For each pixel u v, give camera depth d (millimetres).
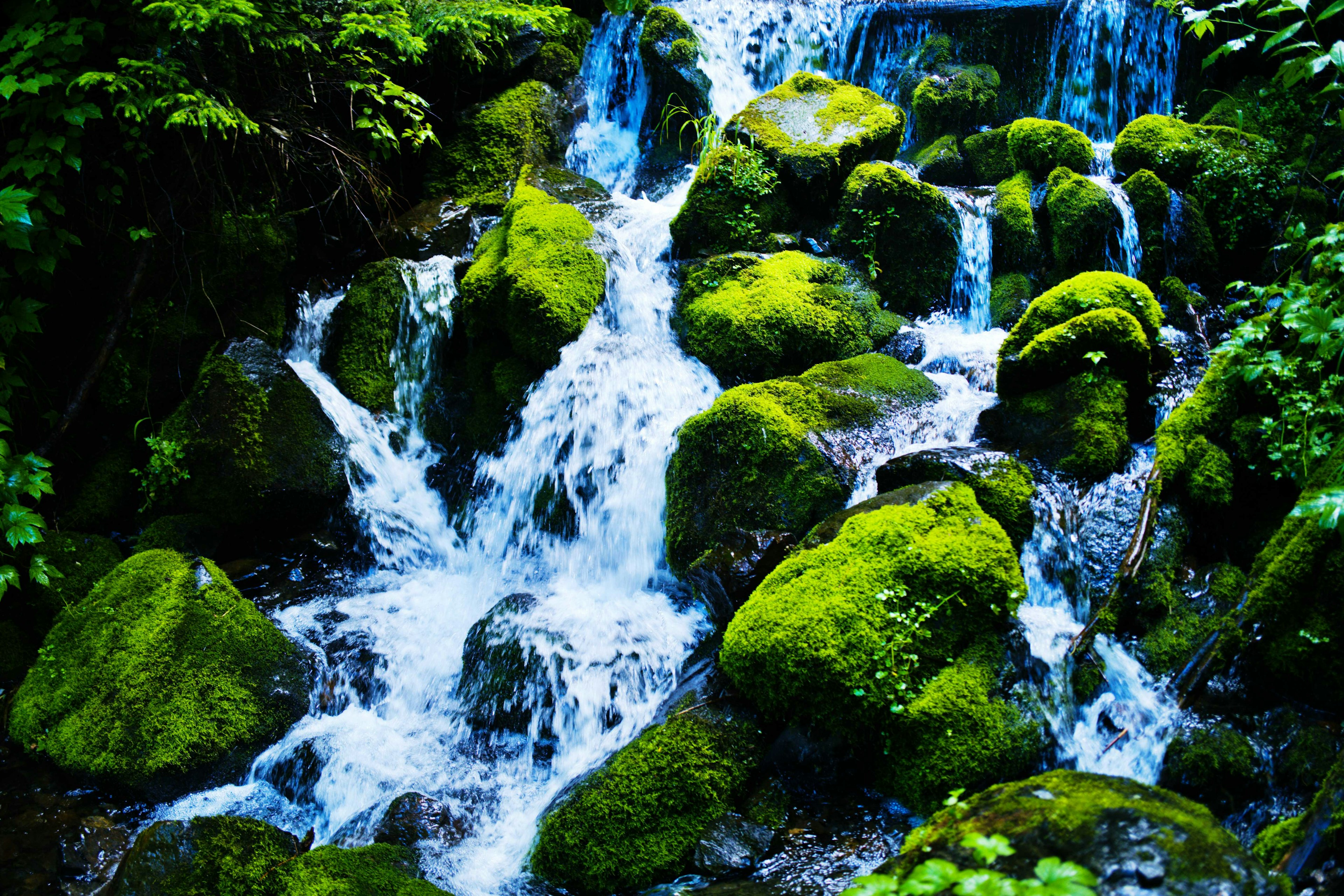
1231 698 3641
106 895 3602
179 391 6238
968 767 3420
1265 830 2994
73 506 5750
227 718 4367
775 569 4281
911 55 9297
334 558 5930
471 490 6289
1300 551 3656
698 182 6949
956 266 6773
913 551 3889
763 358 5926
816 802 3666
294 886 3279
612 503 5613
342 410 6332
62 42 5016
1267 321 4598
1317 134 6875
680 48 9008
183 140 5844
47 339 5852
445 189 8016
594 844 3523
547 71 8992
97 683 4461
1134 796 2379
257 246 6605
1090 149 7258
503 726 4488
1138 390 4910
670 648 4609
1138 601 4031
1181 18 8242
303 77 6926
